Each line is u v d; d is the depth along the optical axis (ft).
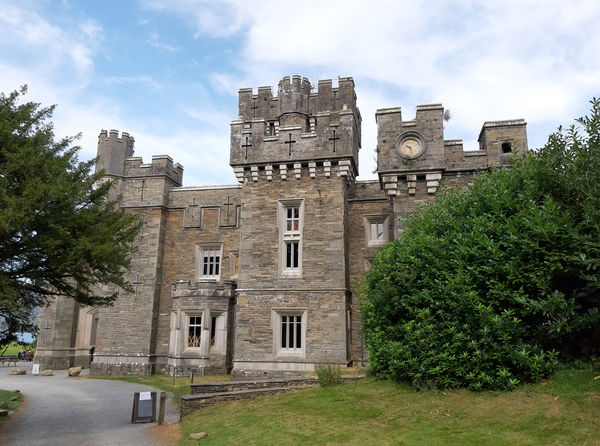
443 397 37.29
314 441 32.83
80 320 106.32
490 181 44.57
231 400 49.26
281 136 75.51
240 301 71.67
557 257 34.12
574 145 36.96
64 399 61.46
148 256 92.53
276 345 69.67
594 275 32.24
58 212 41.11
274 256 72.33
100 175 47.09
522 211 37.04
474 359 37.01
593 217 32.53
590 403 30.30
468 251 38.81
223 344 83.41
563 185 37.27
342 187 73.00
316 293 69.97
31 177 39.70
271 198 74.54
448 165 66.64
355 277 75.31
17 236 40.19
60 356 100.68
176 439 39.24
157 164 96.22
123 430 43.19
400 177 66.59
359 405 39.75
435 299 40.32
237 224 93.61
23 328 42.27
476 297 37.35
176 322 84.79
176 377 81.35
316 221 72.49
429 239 42.09
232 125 77.97
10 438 40.42
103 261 42.86
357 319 74.18
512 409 32.35
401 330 43.09
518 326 36.40
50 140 44.16
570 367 36.06
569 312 33.68
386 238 79.00
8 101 43.06
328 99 91.04
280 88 90.89
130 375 86.89
